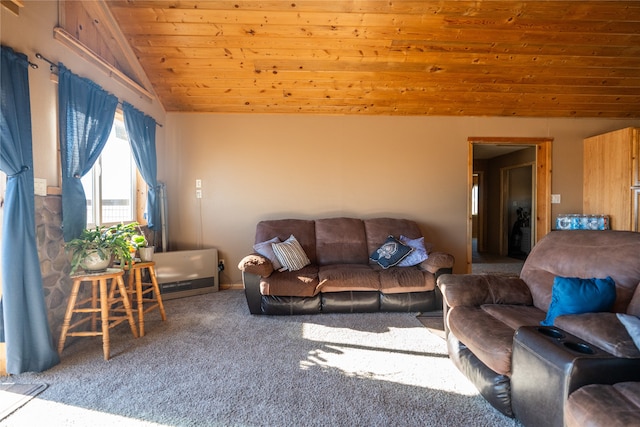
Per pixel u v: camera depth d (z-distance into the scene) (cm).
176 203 420
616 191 393
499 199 713
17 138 196
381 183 429
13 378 196
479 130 433
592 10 296
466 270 434
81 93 255
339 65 354
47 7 231
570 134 438
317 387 189
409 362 220
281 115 423
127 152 359
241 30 314
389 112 423
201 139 420
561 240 224
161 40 326
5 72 191
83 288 267
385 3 290
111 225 325
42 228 225
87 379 196
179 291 373
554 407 127
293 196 425
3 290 192
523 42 329
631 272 174
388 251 350
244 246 424
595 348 130
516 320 184
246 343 249
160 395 180
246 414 164
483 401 176
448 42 329
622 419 100
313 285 308
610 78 374
